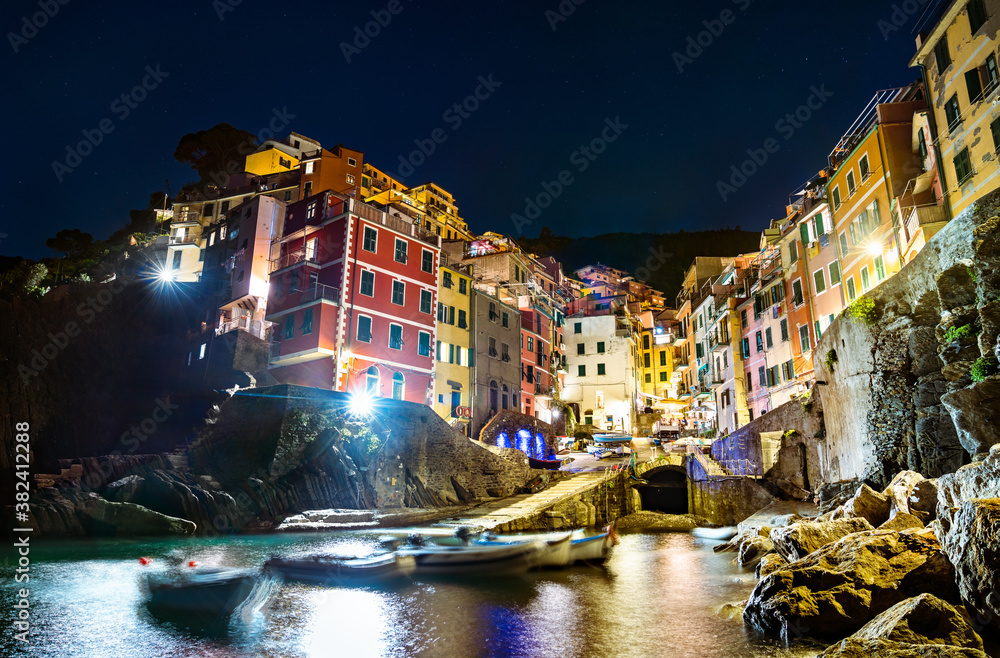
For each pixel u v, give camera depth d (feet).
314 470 103.35
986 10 82.48
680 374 269.03
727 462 139.13
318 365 128.98
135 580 57.31
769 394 155.53
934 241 62.90
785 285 148.36
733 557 78.54
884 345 72.02
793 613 38.19
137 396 142.82
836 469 89.40
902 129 105.50
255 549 76.48
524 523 103.09
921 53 96.48
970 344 55.93
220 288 169.27
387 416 118.73
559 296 253.03
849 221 118.93
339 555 63.26
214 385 135.03
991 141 81.61
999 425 49.21
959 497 41.55
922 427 63.00
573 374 246.47
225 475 100.12
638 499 144.77
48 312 137.59
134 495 89.45
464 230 266.77
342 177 226.79
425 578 62.85
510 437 163.43
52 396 126.21
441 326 157.89
